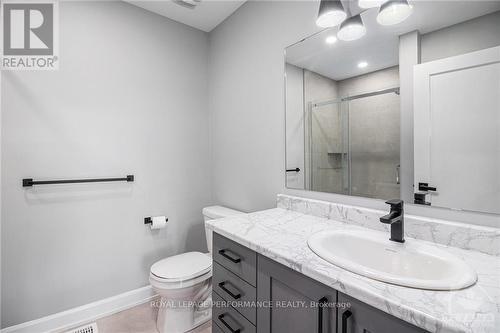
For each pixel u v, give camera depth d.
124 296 1.89
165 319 1.60
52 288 1.62
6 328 1.47
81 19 1.71
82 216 1.73
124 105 1.90
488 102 0.88
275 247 0.95
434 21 1.01
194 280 1.55
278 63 1.66
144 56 2.00
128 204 1.93
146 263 2.02
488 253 0.86
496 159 0.87
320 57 1.42
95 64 1.77
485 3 0.89
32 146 1.55
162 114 2.10
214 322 1.30
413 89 1.07
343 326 0.70
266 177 1.79
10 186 1.49
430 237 0.99
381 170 1.18
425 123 1.04
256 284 1.02
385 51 1.16
